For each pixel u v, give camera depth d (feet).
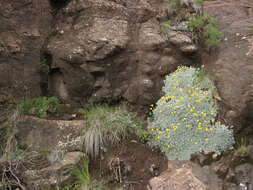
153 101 17.06
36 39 17.26
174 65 17.51
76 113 16.62
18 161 13.88
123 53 16.96
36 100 16.60
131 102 17.13
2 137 14.83
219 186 13.26
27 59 16.97
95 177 13.93
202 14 19.84
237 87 15.64
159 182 13.42
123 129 15.29
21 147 14.64
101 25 17.08
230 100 15.51
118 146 14.87
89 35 16.74
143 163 14.43
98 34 16.71
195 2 20.03
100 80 16.79
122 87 17.07
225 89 16.02
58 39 17.40
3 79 16.33
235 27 18.93
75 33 17.15
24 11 16.90
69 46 16.76
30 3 17.07
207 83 16.39
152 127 15.56
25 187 13.32
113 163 14.14
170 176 13.64
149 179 13.91
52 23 17.98
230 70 16.58
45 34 17.63
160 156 14.79
